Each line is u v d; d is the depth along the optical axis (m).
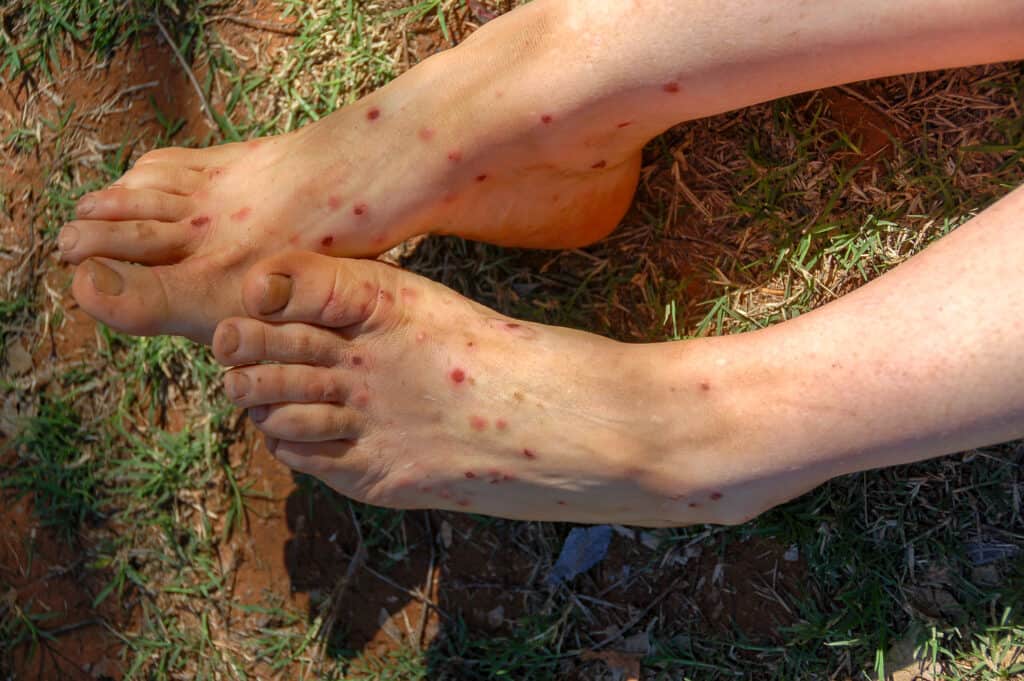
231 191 1.31
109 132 1.57
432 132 1.24
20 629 1.54
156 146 1.57
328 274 1.24
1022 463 1.42
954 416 1.06
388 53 1.53
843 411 1.10
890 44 1.10
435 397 1.25
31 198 1.57
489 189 1.30
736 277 1.49
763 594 1.46
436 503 1.33
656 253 1.51
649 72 1.14
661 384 1.18
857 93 1.46
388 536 1.53
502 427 1.23
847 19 1.08
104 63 1.57
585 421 1.21
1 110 1.58
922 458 1.13
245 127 1.55
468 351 1.25
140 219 1.29
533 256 1.52
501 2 1.52
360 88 1.54
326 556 1.54
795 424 1.12
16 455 1.55
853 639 1.41
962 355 1.04
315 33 1.54
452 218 1.33
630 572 1.49
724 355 1.17
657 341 1.50
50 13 1.56
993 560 1.42
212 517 1.54
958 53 1.13
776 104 1.46
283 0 1.56
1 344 1.56
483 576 1.51
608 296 1.51
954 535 1.43
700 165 1.50
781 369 1.13
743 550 1.47
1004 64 1.42
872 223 1.44
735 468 1.16
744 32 1.09
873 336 1.08
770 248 1.47
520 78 1.19
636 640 1.48
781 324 1.17
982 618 1.40
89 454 1.55
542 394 1.23
